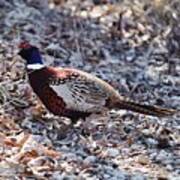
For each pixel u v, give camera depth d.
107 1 19.19
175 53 16.97
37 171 11.16
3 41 16.27
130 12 18.58
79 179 11.05
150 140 12.70
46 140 12.26
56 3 18.86
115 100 12.23
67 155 11.83
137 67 16.14
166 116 12.59
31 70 12.27
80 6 18.86
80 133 12.62
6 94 13.42
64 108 12.18
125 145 12.47
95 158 11.82
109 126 12.93
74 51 16.47
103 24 18.03
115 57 16.59
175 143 12.70
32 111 13.14
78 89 12.09
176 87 15.28
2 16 17.62
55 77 12.13
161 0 18.16
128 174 11.42
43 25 17.50
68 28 17.58
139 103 13.05
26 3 18.53
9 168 11.14
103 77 15.30
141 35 17.67
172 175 11.53
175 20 17.67
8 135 12.35
